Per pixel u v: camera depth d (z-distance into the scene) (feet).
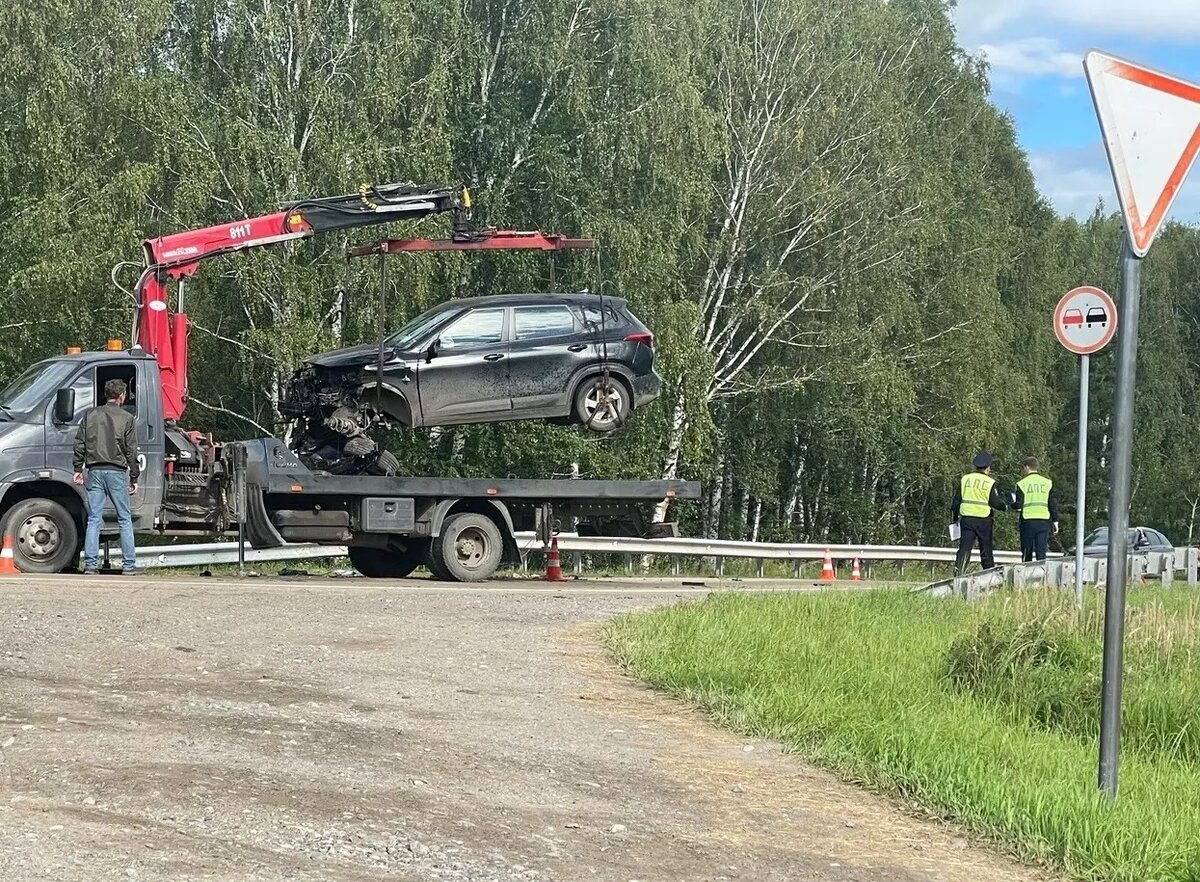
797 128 115.44
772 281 116.37
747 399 133.28
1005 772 24.41
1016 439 155.33
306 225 57.72
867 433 134.62
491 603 45.44
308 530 56.03
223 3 96.48
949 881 19.17
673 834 20.06
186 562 64.95
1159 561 74.90
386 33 94.73
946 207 133.59
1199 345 223.30
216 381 102.06
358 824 18.69
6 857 15.81
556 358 57.77
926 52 146.30
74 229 89.97
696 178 105.81
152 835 17.22
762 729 27.55
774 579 79.77
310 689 28.45
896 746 25.96
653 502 61.26
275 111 95.04
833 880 18.61
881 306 124.88
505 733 25.71
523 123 101.09
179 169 91.40
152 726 23.84
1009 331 147.02
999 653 34.94
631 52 100.78
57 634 33.22
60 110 92.12
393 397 56.08
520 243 58.34
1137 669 34.55
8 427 51.01
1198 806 24.29
